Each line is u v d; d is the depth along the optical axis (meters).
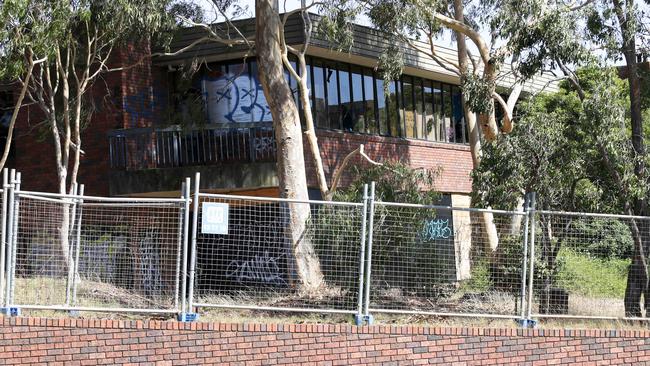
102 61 22.19
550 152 17.47
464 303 15.00
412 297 14.80
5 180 12.75
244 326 13.18
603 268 15.84
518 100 31.56
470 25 24.62
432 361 13.98
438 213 15.96
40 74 20.83
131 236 14.20
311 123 21.91
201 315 13.65
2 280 12.66
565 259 15.54
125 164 23.98
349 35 22.30
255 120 25.28
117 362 12.67
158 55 23.27
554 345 14.67
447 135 31.06
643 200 17.53
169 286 13.98
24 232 14.10
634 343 15.16
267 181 23.20
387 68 23.25
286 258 14.56
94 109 23.28
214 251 14.19
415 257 14.88
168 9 22.53
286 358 13.31
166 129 23.73
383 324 14.05
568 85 27.70
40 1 18.30
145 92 25.19
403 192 21.28
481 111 20.48
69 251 13.73
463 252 15.24
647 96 19.33
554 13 18.55
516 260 15.27
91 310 12.97
